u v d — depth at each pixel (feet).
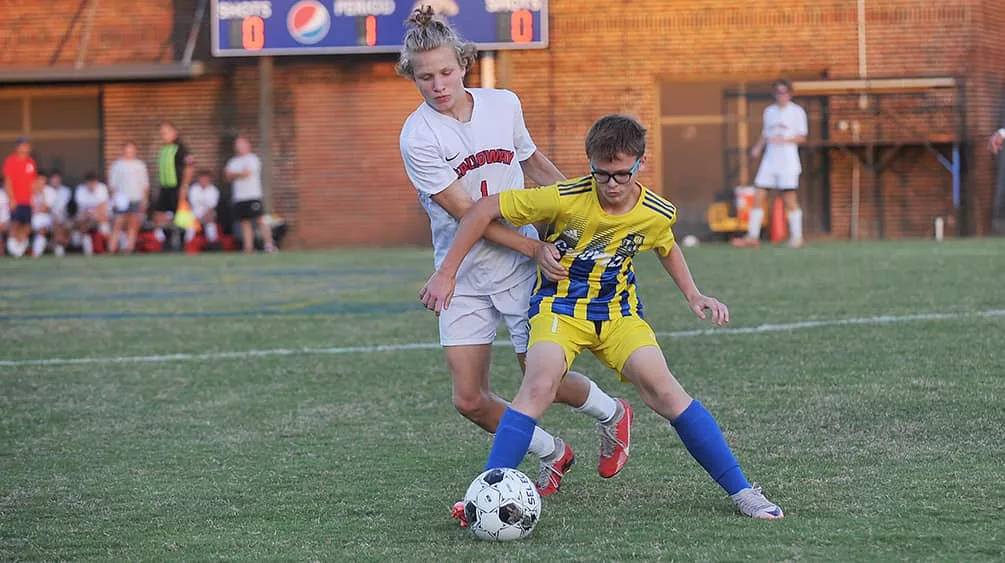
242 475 62.64
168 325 128.67
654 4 272.72
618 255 53.98
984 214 267.80
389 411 79.77
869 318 114.01
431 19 57.16
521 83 276.82
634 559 45.85
